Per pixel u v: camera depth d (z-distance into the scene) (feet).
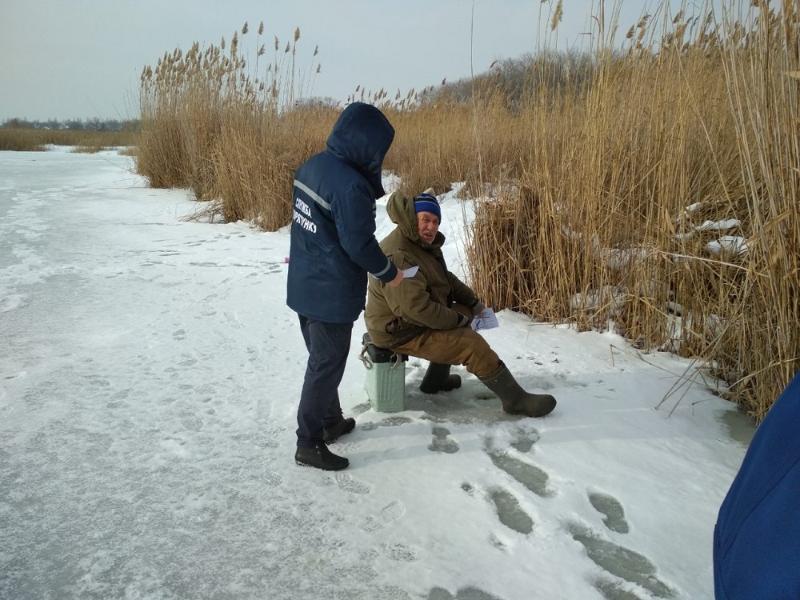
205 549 7.44
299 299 8.75
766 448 4.09
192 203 36.73
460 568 7.18
